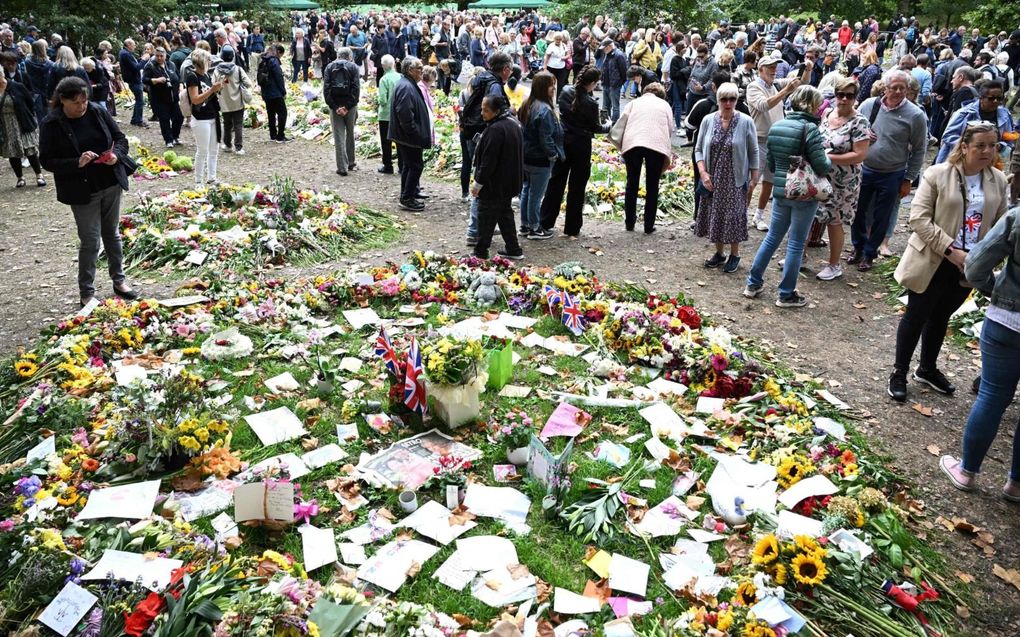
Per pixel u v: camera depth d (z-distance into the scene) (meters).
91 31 23.42
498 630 3.20
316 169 12.37
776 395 5.35
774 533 3.94
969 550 4.10
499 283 7.00
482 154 7.59
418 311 6.64
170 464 4.39
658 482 4.44
